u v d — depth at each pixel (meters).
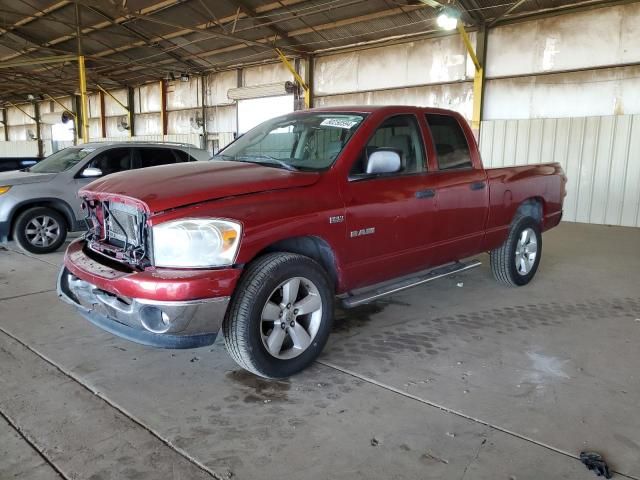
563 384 3.07
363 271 3.51
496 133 11.30
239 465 2.27
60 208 7.03
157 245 2.72
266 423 2.62
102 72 20.20
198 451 2.38
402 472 2.23
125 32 16.00
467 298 4.84
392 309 4.50
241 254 2.79
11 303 4.62
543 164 5.41
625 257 6.86
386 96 13.43
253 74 16.81
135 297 2.66
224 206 2.79
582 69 10.10
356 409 2.77
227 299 2.76
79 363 3.35
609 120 9.79
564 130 10.38
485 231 4.54
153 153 7.89
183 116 19.70
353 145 3.48
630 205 9.77
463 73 11.79
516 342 3.74
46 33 17.11
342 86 14.34
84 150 7.64
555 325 4.11
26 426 2.57
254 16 13.11
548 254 7.07
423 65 12.50
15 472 2.21
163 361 3.39
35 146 27.97
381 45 13.15
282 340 3.06
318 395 2.93
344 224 3.29
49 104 27.11
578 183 10.35
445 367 3.31
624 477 2.20
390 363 3.37
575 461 2.30
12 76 21.91
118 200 2.95
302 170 3.36
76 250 3.33
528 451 2.38
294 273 3.04
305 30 13.46
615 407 2.79
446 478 2.19
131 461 2.29
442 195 3.99
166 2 13.14
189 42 15.90
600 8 9.69
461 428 2.58
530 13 10.48
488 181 4.46
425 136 4.00
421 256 3.93
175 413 2.72
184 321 2.67
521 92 10.99
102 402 2.83
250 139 4.20
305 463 2.29
